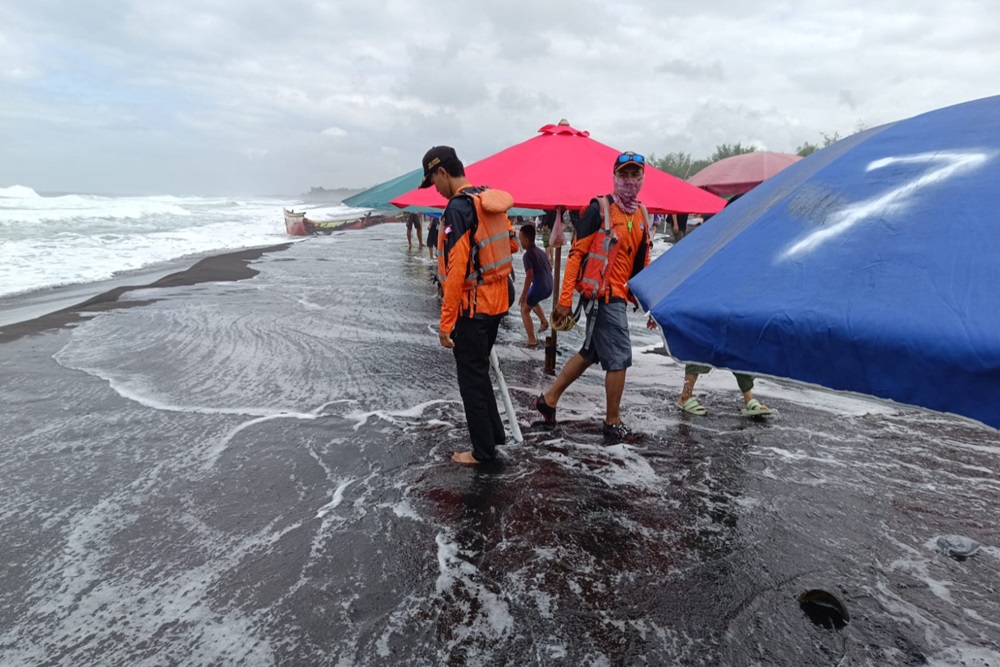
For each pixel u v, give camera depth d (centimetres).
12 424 514
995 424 122
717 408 586
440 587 306
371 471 434
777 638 274
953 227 146
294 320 954
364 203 793
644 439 502
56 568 319
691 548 343
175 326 890
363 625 279
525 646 267
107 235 2492
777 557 336
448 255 407
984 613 293
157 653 261
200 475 425
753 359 154
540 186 504
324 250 2188
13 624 277
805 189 183
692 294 168
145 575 314
